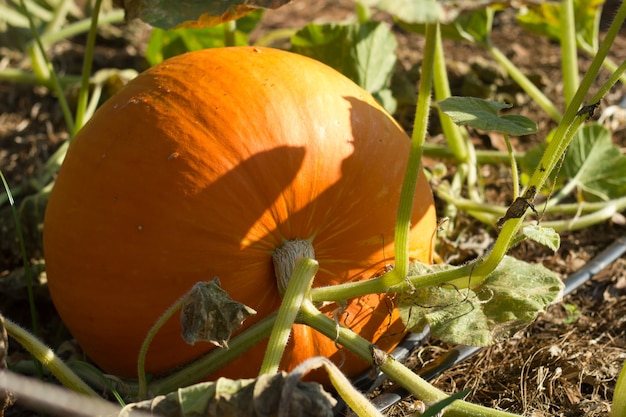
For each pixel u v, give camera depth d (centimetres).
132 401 104
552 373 117
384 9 90
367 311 108
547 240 100
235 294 102
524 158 146
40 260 134
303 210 103
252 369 105
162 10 110
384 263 107
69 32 189
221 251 101
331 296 102
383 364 101
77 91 169
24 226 134
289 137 102
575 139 146
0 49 194
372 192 105
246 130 102
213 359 102
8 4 194
